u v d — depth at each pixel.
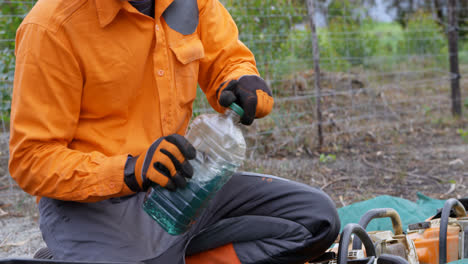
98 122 2.02
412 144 6.23
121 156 1.81
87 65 1.92
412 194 4.48
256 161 5.37
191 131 1.90
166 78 2.05
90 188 1.80
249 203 2.03
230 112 1.91
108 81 1.95
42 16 1.89
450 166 5.31
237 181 2.08
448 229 2.29
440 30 9.73
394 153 5.84
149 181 1.74
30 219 4.07
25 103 1.86
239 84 1.98
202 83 2.31
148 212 1.86
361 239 1.99
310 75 7.56
